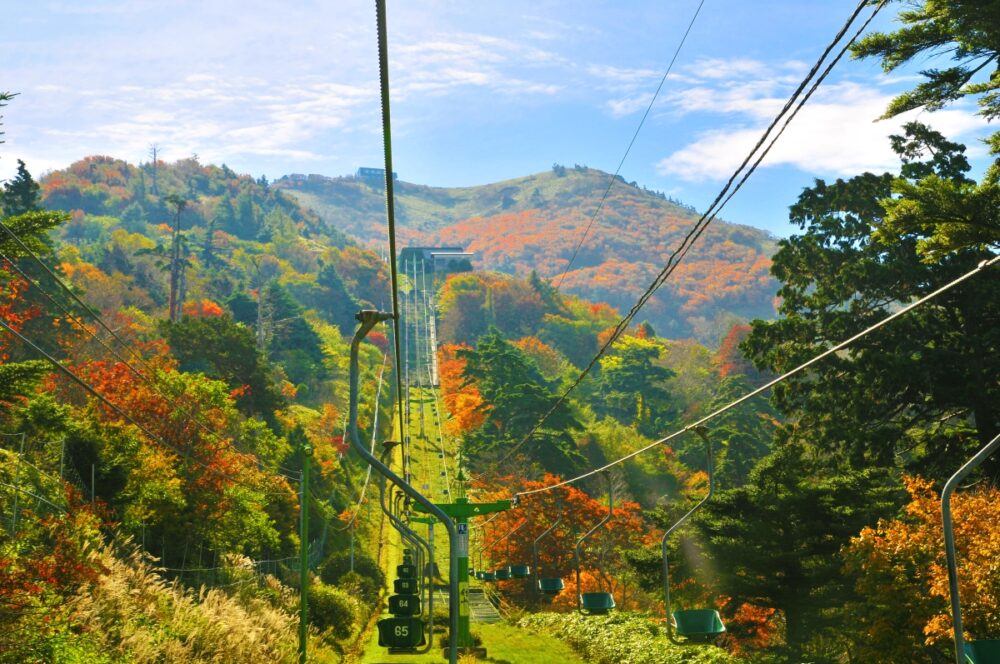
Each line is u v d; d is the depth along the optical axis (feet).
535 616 179.01
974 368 157.99
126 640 81.30
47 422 120.47
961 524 99.09
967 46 111.86
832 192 198.49
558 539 263.29
